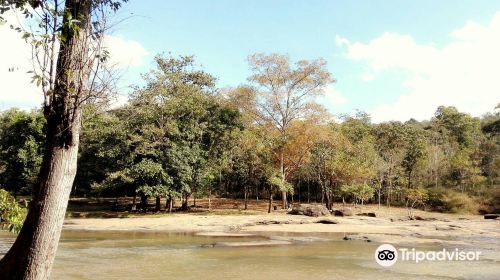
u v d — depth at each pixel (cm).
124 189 4512
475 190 5253
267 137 4441
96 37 531
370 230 3002
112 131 3756
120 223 3294
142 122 3856
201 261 1645
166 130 3866
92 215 3869
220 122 4450
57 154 491
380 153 5544
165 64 4719
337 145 4475
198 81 4834
